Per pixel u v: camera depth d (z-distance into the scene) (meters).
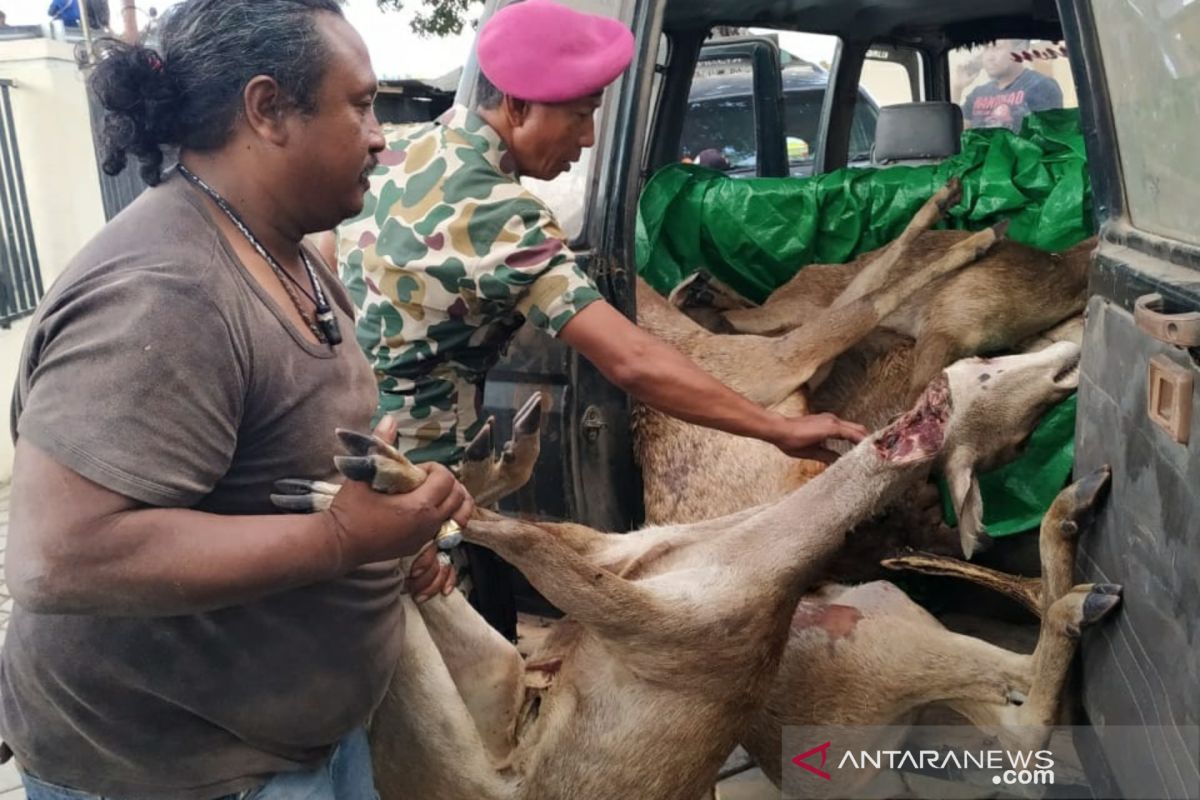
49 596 1.46
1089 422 2.31
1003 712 2.58
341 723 1.88
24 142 7.89
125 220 1.58
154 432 1.46
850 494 2.49
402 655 2.29
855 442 2.69
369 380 1.87
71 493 1.44
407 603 2.30
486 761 2.39
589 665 2.49
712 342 3.51
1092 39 2.30
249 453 1.66
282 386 1.65
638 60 3.03
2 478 7.67
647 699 2.42
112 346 1.45
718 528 2.62
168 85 1.58
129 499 1.46
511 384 3.12
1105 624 2.15
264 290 1.64
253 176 1.64
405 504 1.59
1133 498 1.98
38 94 7.87
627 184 3.04
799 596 2.54
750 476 3.30
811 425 2.64
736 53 5.64
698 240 4.03
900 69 5.92
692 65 4.88
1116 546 2.09
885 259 3.61
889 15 4.85
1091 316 2.32
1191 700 1.62
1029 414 3.08
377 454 1.58
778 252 3.93
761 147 5.72
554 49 2.42
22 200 7.88
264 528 1.53
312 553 1.55
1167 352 1.78
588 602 2.30
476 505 2.33
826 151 5.45
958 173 3.81
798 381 3.42
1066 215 3.63
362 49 1.66
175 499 1.50
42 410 1.45
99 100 1.60
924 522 3.32
